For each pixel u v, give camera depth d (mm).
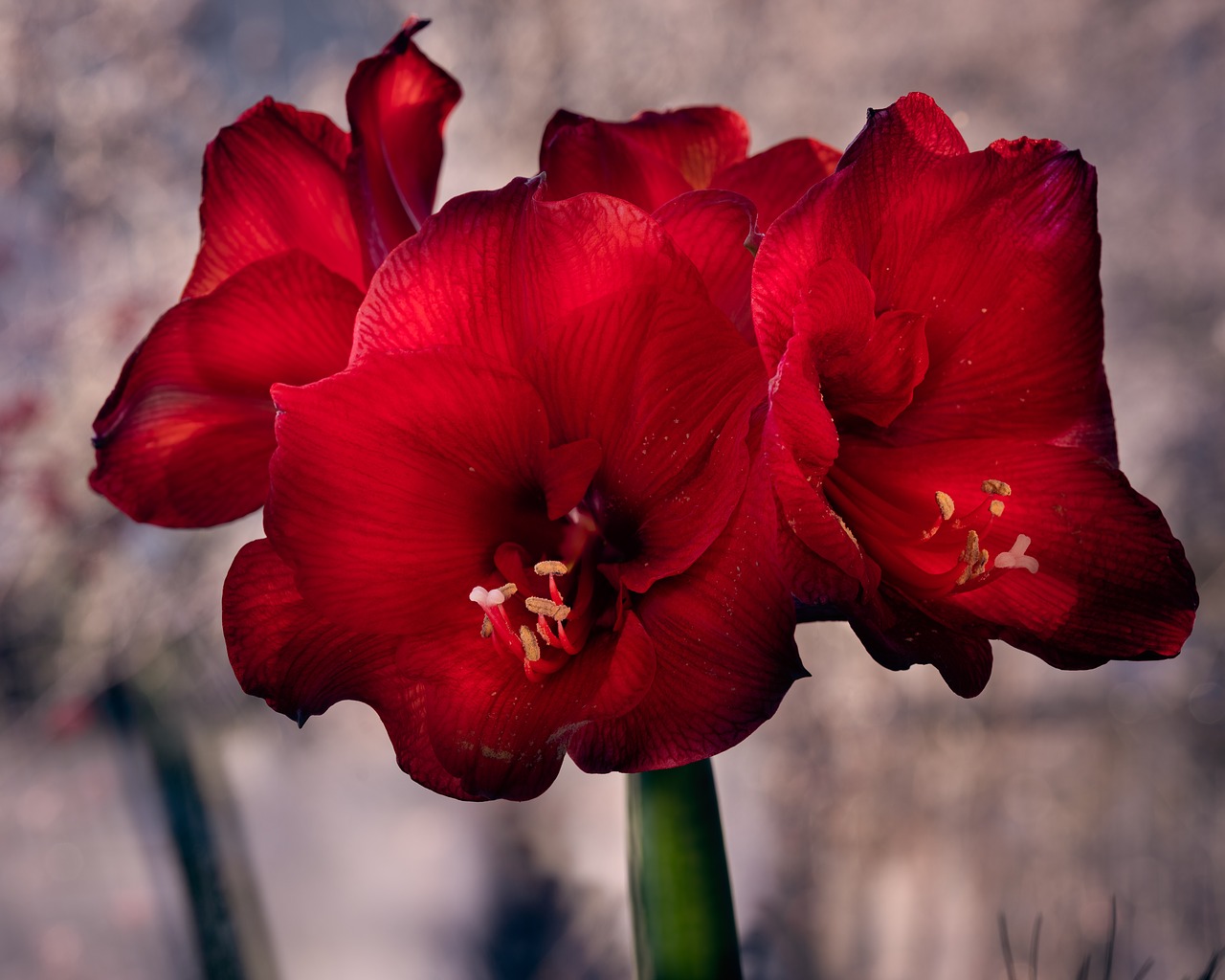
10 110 2020
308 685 629
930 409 676
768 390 601
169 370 684
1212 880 1924
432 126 718
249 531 1782
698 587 611
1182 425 2502
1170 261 2572
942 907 1934
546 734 614
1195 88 2547
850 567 603
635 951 692
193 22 2197
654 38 2223
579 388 620
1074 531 664
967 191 646
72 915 1712
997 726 2162
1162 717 2209
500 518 639
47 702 1706
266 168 688
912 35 2322
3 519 1708
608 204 604
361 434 617
